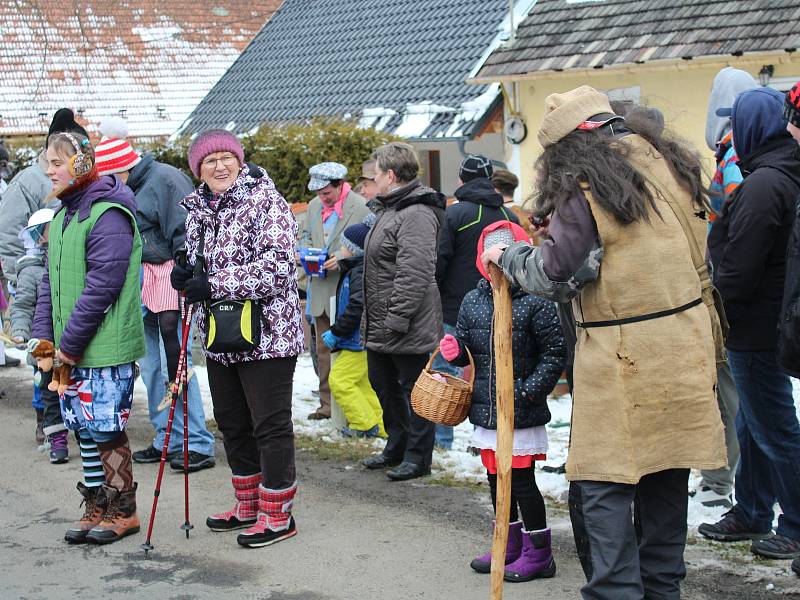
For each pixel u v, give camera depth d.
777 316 4.60
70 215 5.35
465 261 6.72
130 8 26.27
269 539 5.35
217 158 5.13
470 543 5.31
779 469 4.72
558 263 3.62
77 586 4.91
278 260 5.12
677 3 13.11
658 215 3.70
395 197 6.52
